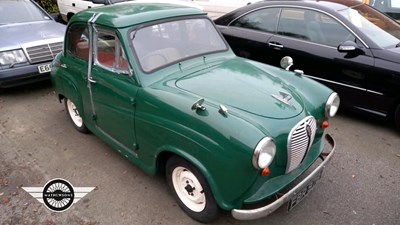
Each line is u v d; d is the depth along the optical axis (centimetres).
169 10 348
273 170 252
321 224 289
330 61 449
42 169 375
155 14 331
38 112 516
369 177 348
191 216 293
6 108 533
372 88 422
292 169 267
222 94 274
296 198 262
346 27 442
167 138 267
